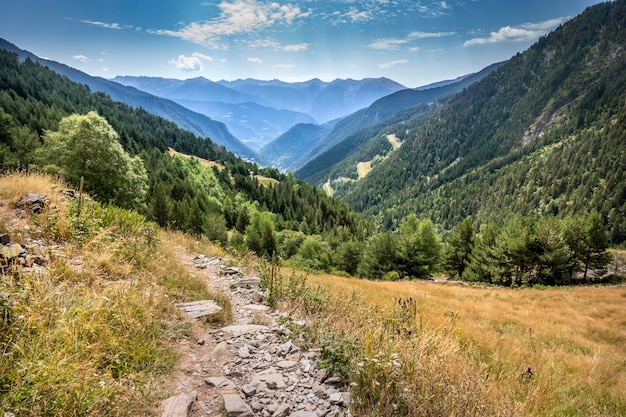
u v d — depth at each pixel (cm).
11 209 793
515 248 4603
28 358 321
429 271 4866
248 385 388
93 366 351
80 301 457
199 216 4644
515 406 457
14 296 393
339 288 1477
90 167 2936
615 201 13900
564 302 2709
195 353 474
